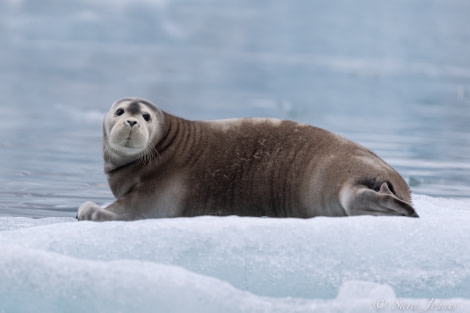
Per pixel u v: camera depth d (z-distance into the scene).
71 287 17.00
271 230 19.86
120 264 17.70
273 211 24.33
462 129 67.88
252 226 19.94
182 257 19.14
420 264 19.52
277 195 24.08
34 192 36.19
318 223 20.34
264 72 140.38
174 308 16.48
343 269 19.22
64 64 143.75
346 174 22.86
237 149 24.81
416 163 47.59
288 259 19.25
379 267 19.31
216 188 24.53
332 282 18.98
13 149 51.03
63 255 18.11
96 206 23.70
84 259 18.56
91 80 117.88
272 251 19.39
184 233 19.61
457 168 46.00
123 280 16.97
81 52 174.25
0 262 17.58
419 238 20.12
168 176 24.59
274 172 24.14
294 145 24.31
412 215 21.39
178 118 25.69
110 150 24.94
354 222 20.47
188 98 95.06
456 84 122.19
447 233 20.39
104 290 16.84
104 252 19.23
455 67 158.75
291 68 148.75
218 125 25.55
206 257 19.17
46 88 102.88
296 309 16.36
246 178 24.42
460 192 37.91
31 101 86.56
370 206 21.78
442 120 75.56
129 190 24.92
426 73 141.62
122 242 19.52
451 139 60.16
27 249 18.00
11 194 35.53
